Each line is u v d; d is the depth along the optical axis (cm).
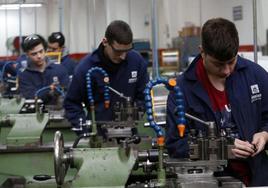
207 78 182
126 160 166
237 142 160
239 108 181
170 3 867
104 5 860
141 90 296
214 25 163
